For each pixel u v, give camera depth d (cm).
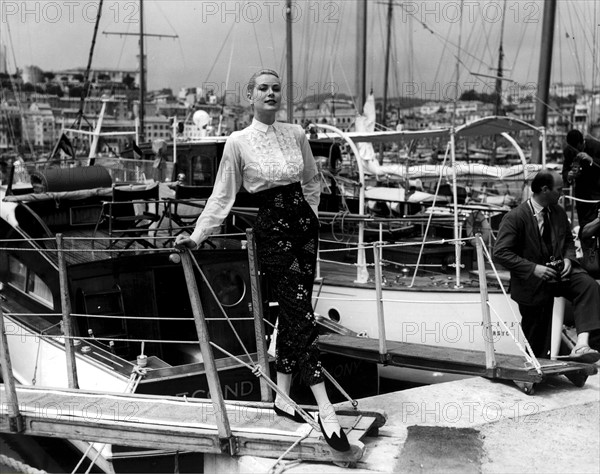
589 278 563
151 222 840
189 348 711
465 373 535
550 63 1474
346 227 1088
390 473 382
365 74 2012
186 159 1039
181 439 414
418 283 862
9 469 503
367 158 1441
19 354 732
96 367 598
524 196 1179
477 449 412
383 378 852
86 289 652
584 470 394
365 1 1992
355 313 865
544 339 585
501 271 920
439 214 1003
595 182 827
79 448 634
